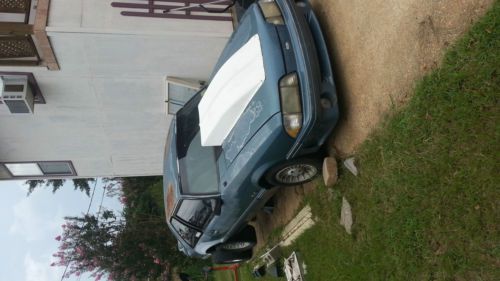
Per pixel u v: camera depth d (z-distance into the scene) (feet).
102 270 39.68
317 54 15.97
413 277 12.78
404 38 13.38
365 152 15.14
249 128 15.99
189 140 20.70
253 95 15.98
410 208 12.94
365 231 15.28
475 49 11.05
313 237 19.38
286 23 16.19
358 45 15.69
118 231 41.75
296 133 14.98
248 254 27.14
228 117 16.81
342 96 16.58
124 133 29.63
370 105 14.98
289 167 16.80
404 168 13.28
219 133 17.38
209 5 24.95
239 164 16.72
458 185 11.40
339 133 16.87
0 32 21.75
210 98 17.61
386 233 13.99
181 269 41.22
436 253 11.95
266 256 23.91
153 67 25.30
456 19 11.62
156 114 28.55
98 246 40.22
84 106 27.14
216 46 24.90
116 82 25.84
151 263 40.06
